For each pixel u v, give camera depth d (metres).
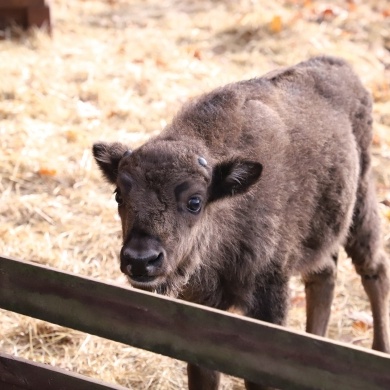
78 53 13.29
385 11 15.29
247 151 6.05
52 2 15.58
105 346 7.26
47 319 4.82
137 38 14.06
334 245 7.04
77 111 11.23
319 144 6.62
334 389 4.08
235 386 6.95
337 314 8.00
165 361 7.15
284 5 15.62
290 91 6.79
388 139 10.89
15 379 5.25
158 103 11.67
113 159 6.02
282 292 6.35
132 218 5.40
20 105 11.30
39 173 9.78
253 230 6.03
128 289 4.52
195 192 5.53
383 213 9.30
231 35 14.27
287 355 4.17
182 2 15.98
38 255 8.39
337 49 13.62
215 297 6.18
